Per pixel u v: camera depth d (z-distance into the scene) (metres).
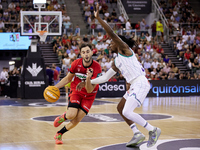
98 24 19.31
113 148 4.56
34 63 14.45
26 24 14.00
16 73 16.77
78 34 18.77
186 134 5.70
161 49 19.22
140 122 4.38
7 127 6.49
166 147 4.59
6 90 16.17
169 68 17.22
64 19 20.62
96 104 11.76
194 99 14.13
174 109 10.05
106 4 23.73
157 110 9.76
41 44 19.03
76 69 4.88
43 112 9.21
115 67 4.58
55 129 6.24
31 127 6.49
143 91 4.39
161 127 6.49
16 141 5.08
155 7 23.58
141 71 4.51
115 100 13.65
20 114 8.72
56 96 4.85
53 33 14.22
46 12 14.10
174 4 24.95
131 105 4.36
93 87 4.61
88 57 4.71
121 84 15.54
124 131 6.00
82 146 4.70
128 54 4.47
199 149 4.45
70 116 4.74
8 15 19.86
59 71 15.92
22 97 14.25
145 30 20.11
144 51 18.47
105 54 17.22
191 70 18.41
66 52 17.73
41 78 14.40
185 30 21.69
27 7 20.94
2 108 10.36
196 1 26.33
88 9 22.19
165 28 21.30
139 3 23.72
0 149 4.52
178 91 16.17
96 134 5.69
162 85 15.87
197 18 24.11
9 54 18.42
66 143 4.92
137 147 4.62
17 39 17.95
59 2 22.64
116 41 4.42
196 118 7.91
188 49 19.23
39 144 4.85
